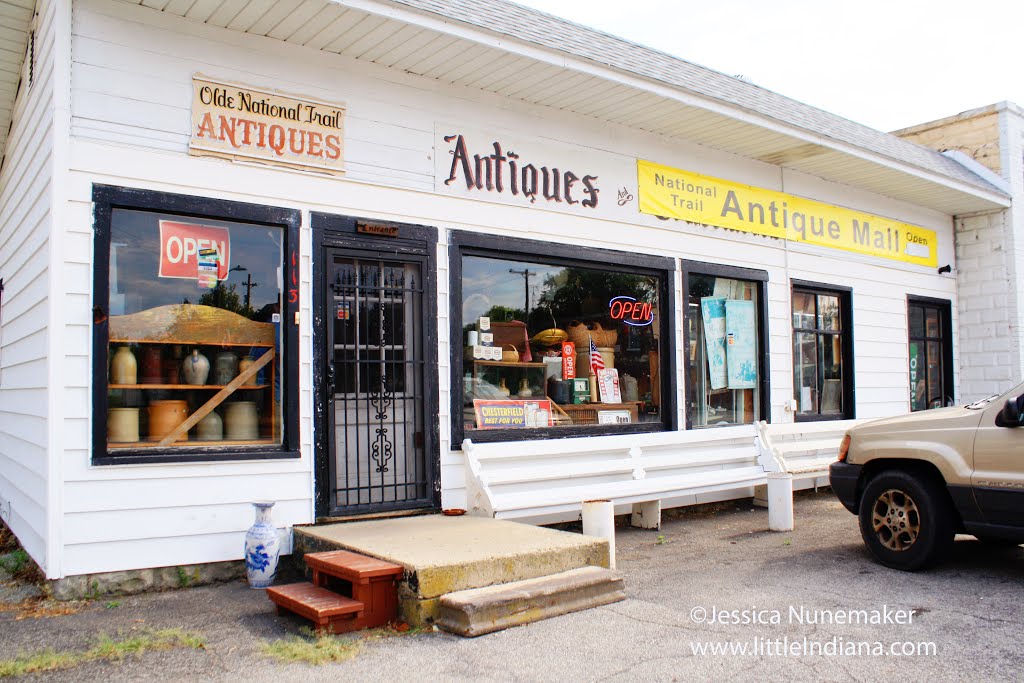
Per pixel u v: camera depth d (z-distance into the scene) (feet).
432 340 23.45
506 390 25.39
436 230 23.77
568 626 15.74
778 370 34.22
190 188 19.65
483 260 25.20
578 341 27.55
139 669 13.55
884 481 20.93
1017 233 43.68
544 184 26.55
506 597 15.67
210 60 20.15
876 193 39.99
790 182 35.42
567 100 26.27
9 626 16.03
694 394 30.99
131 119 18.99
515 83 24.63
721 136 30.58
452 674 13.19
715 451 29.45
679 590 18.72
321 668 13.51
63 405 17.84
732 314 32.71
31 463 20.65
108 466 18.25
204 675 13.26
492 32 21.67
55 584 17.65
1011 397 19.19
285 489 20.53
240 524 19.84
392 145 23.07
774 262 34.40
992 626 15.79
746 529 26.86
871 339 39.14
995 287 43.91
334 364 21.70
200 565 19.25
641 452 27.58
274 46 21.13
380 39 21.29
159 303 19.43
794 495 34.55
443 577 15.80
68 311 17.99
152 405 19.25
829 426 34.53
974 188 40.14
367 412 22.31
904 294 41.45
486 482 22.66
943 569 20.56
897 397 40.42
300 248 21.20
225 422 20.11
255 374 20.61
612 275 28.84
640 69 25.73
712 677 13.10
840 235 37.73
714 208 31.96
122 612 17.03
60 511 17.71
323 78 21.90
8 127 28.09
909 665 13.71
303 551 19.79
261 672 13.37
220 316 20.22
